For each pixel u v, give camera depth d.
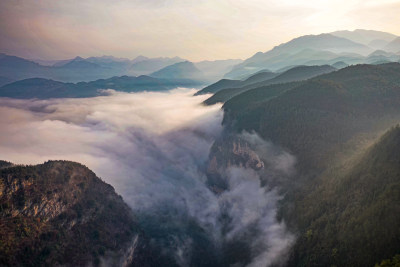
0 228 111.12
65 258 119.62
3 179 124.62
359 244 98.19
